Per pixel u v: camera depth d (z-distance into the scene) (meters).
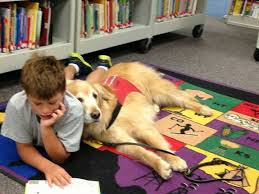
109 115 1.82
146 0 3.34
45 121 1.44
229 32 4.46
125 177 1.58
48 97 1.35
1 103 2.18
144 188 1.52
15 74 2.65
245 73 3.06
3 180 1.51
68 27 2.70
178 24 3.80
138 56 3.30
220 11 5.55
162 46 3.67
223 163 1.73
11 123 1.53
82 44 2.80
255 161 1.78
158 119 2.11
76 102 1.60
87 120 1.70
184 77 2.80
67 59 2.77
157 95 2.25
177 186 1.55
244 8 4.79
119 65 2.30
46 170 1.51
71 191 1.43
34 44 2.51
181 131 1.99
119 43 3.15
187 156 1.77
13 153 1.67
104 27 3.03
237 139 1.96
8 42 2.36
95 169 1.62
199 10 4.09
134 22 3.46
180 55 3.42
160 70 2.91
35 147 1.72
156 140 1.79
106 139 1.81
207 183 1.58
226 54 3.56
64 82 1.41
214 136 1.97
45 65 1.37
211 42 3.96
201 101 2.40
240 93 2.58
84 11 2.80
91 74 2.34
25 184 1.49
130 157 1.72
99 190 1.46
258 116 2.25
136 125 1.86
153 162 1.61
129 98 2.00
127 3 3.23
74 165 1.63
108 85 1.98
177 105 2.28
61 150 1.57
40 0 2.59
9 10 2.31
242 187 1.57
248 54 3.62
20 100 1.50
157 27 3.51
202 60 3.31
